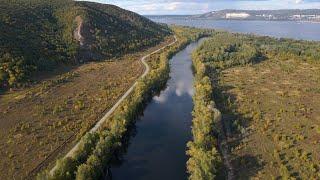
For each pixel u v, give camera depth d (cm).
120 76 12862
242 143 7644
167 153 7800
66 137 7894
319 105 9962
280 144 7406
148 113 10131
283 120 8819
